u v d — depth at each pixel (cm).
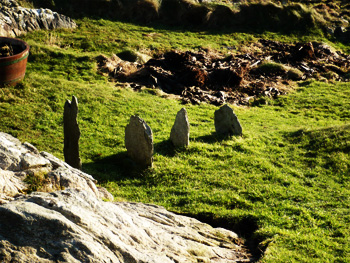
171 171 1694
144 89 2752
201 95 2786
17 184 920
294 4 4466
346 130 2045
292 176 1700
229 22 4156
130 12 3919
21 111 2194
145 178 1656
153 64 3103
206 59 3278
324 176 1697
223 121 2122
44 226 622
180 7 4044
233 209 1408
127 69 2995
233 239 1189
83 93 2477
